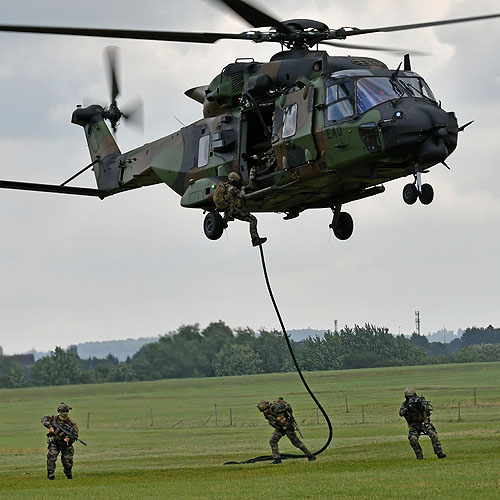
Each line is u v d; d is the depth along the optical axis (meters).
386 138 36.09
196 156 45.22
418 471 31.09
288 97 39.88
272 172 41.03
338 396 148.38
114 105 55.25
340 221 43.72
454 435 52.03
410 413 35.47
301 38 40.81
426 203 37.03
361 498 25.39
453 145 36.84
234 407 139.88
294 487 28.55
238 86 42.03
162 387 186.50
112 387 193.62
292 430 38.34
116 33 33.44
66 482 35.94
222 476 34.56
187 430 94.00
